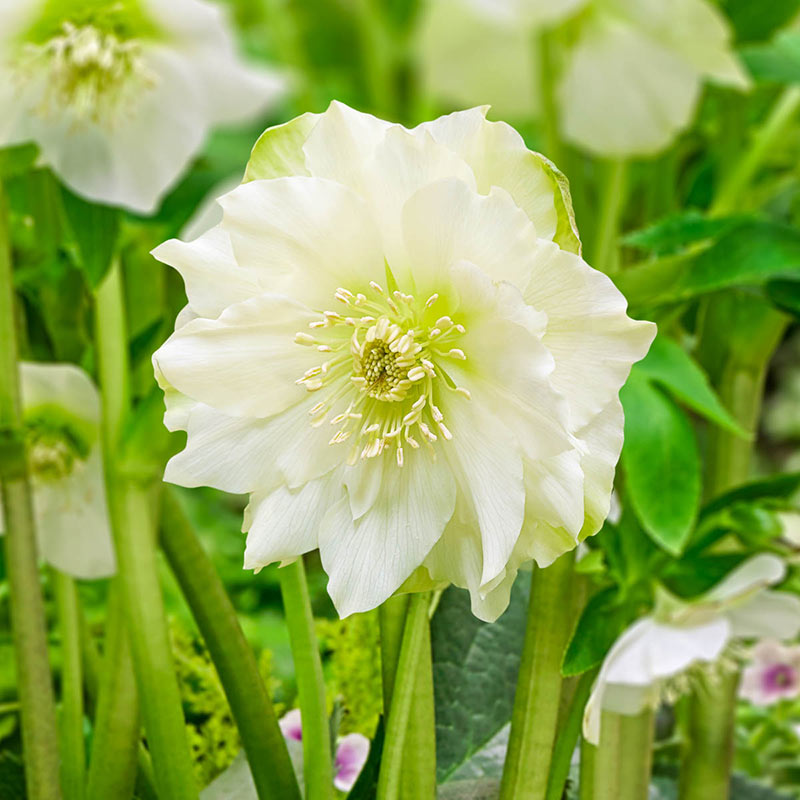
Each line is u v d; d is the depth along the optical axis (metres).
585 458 0.41
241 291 0.42
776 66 0.58
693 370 0.51
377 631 0.52
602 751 0.48
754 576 0.52
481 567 0.42
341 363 0.42
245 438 0.42
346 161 0.41
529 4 0.57
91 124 0.52
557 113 0.59
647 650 0.51
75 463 0.53
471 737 0.51
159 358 0.41
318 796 0.45
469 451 0.41
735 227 0.52
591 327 0.41
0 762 0.52
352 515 0.42
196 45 0.53
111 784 0.49
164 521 0.49
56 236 0.55
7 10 0.51
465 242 0.40
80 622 0.53
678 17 0.57
